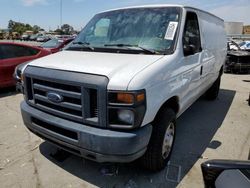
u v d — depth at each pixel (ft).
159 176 11.09
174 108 12.35
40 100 10.57
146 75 9.15
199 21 14.83
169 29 11.89
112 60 10.23
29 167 11.73
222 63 22.15
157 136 10.37
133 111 8.66
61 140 9.93
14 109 20.22
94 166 11.77
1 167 11.75
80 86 9.07
